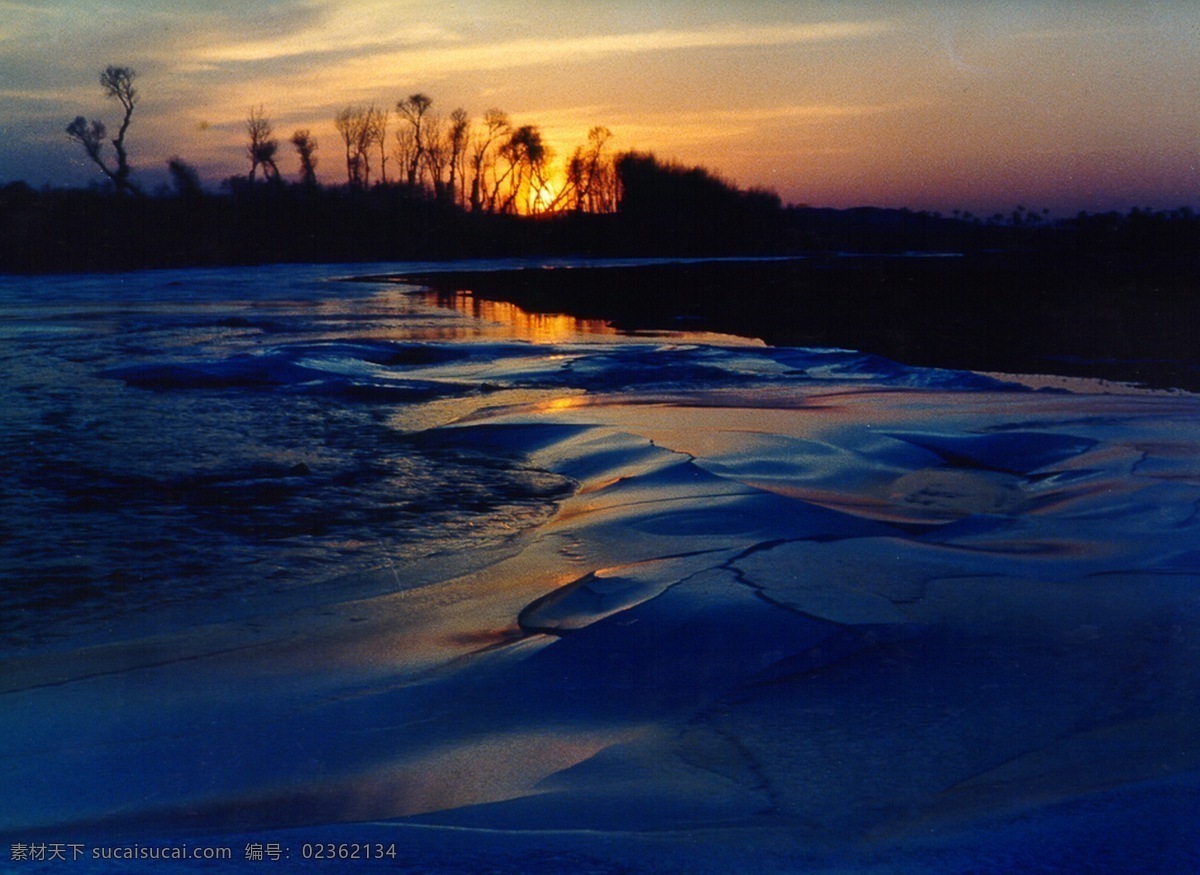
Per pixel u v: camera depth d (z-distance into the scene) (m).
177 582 5.65
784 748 3.42
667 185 64.88
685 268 44.84
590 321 21.58
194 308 24.92
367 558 6.07
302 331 19.12
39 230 48.34
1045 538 5.86
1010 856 2.56
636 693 3.98
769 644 4.35
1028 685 3.90
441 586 5.57
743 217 65.06
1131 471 7.13
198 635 4.88
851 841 2.69
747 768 3.27
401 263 56.12
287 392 11.72
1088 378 12.95
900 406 10.17
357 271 47.00
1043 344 16.80
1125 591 4.93
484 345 15.89
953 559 5.42
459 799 3.22
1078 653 4.20
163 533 6.51
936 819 2.83
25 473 7.97
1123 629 4.46
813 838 2.71
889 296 27.48
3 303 26.50
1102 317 21.45
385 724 3.84
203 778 3.43
